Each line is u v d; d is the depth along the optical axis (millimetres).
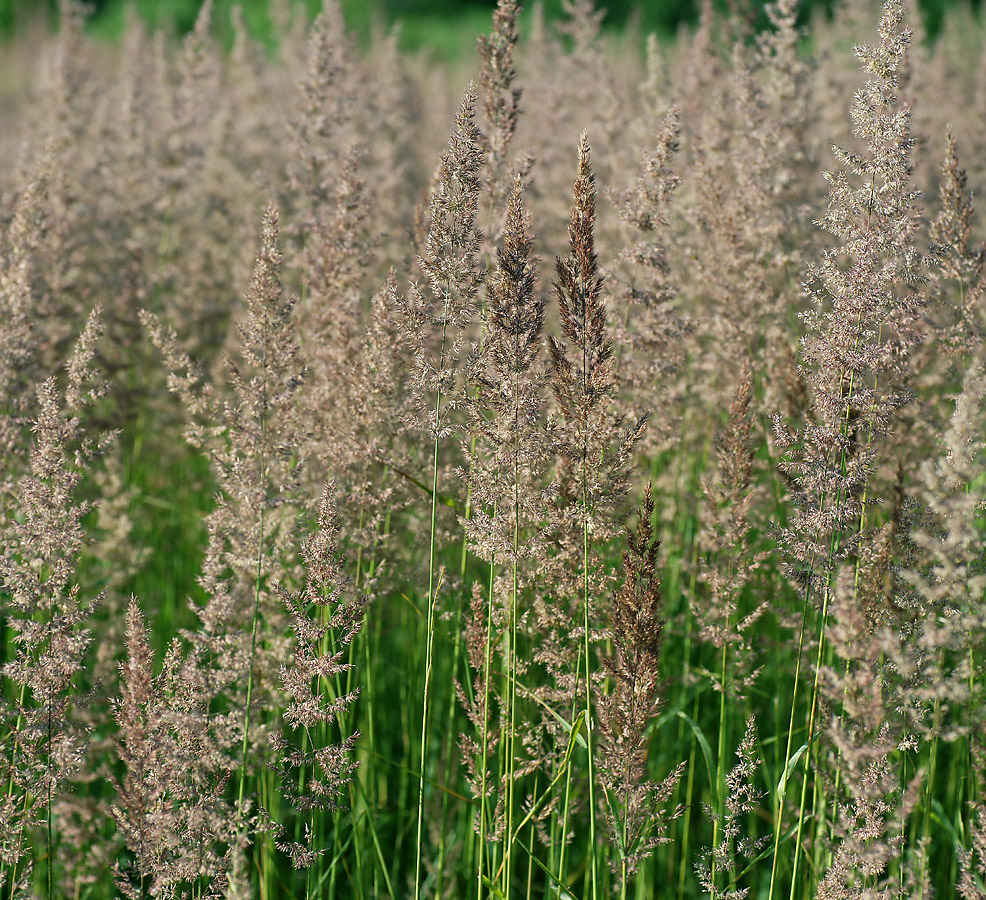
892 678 4023
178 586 6570
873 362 3814
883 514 5117
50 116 7613
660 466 6145
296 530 4332
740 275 5430
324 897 4922
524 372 3846
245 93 9359
